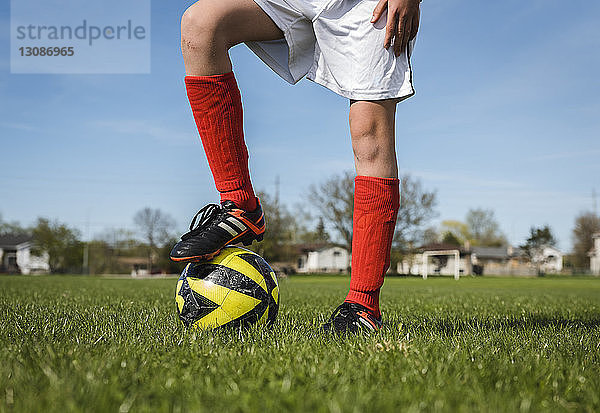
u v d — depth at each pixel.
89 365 1.60
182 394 1.37
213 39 2.24
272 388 1.39
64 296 6.30
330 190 42.56
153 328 2.71
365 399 1.29
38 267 62.62
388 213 2.50
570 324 3.49
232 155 2.40
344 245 43.44
